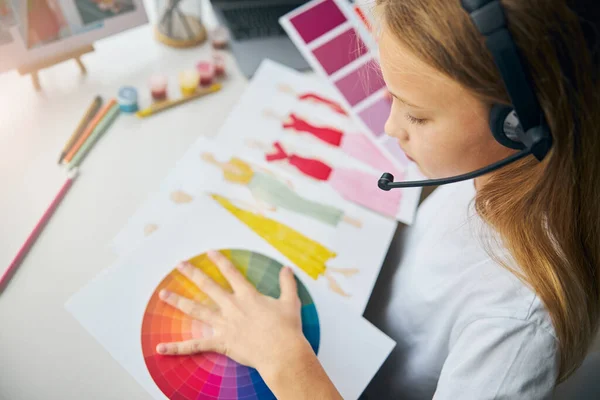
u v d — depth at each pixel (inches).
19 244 23.2
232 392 20.4
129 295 22.1
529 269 17.9
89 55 30.5
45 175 25.5
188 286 22.6
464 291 21.0
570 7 12.3
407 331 24.7
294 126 29.6
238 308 21.7
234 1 34.4
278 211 26.0
